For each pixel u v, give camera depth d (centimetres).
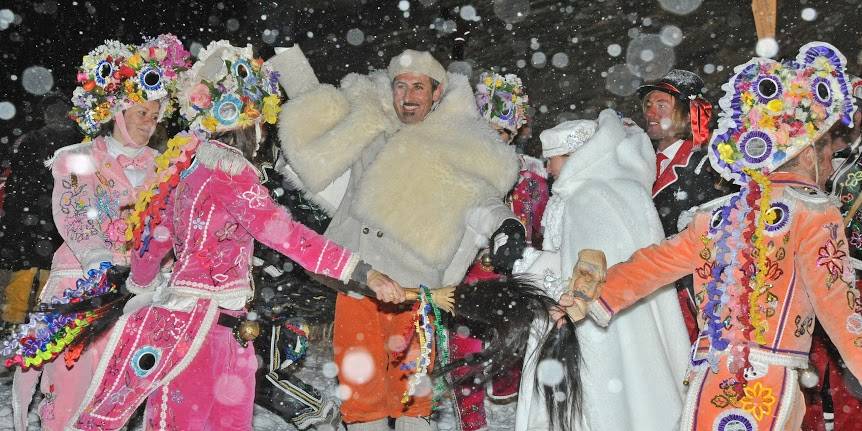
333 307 482
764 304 329
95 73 432
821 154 351
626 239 438
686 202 494
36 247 528
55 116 514
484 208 475
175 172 361
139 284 375
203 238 359
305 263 365
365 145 503
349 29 1264
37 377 441
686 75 507
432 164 482
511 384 550
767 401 325
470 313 386
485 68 1149
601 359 431
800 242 328
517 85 585
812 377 396
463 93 508
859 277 455
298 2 1283
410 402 473
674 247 354
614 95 1104
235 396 365
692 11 1074
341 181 514
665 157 507
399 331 475
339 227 503
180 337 355
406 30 1231
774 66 344
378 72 531
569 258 443
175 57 437
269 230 359
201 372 359
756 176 338
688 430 335
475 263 511
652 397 433
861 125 463
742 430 327
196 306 358
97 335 373
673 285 450
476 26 1161
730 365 327
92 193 431
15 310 563
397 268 484
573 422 413
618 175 454
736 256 332
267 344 418
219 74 367
